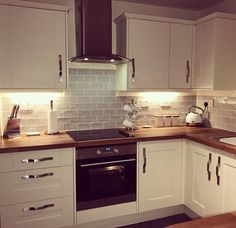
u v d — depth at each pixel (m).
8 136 2.26
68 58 2.49
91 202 2.21
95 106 2.72
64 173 2.09
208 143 2.10
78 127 2.67
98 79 2.70
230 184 1.93
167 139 2.39
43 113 2.52
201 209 2.27
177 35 2.64
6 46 2.09
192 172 2.38
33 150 1.96
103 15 2.34
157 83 2.61
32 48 2.16
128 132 2.55
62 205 2.12
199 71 2.64
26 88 2.18
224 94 2.68
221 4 2.74
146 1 2.72
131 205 2.35
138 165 2.33
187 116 2.99
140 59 2.52
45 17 2.18
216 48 2.43
